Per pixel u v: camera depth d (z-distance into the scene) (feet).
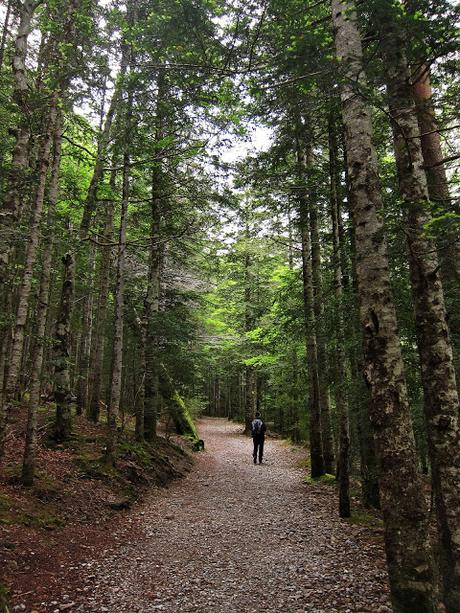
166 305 57.00
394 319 14.49
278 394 69.41
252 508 31.73
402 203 15.03
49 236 27.68
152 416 49.83
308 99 20.49
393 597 12.83
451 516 14.33
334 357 34.45
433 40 14.43
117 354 34.65
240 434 91.71
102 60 28.04
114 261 54.70
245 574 19.53
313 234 40.86
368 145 15.70
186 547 23.21
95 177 36.58
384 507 13.46
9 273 31.37
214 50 20.26
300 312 40.19
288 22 18.88
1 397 23.76
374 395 14.12
